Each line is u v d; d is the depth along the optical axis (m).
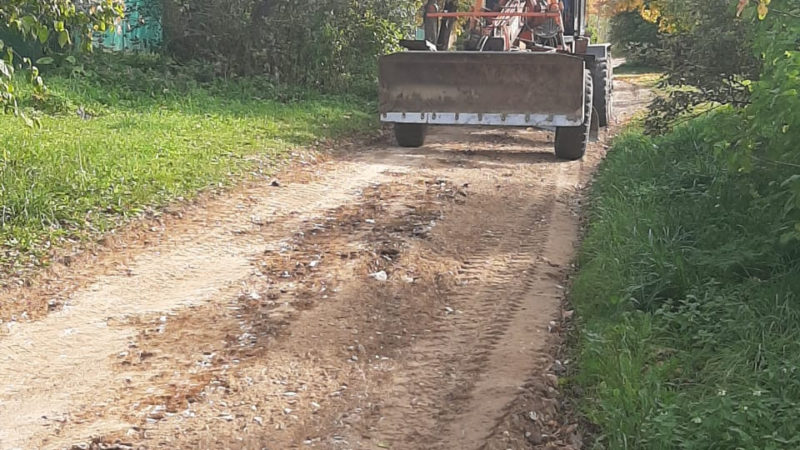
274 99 17.23
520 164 12.71
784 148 6.18
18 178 8.73
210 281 7.38
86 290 7.09
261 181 10.73
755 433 4.38
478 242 8.62
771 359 5.19
